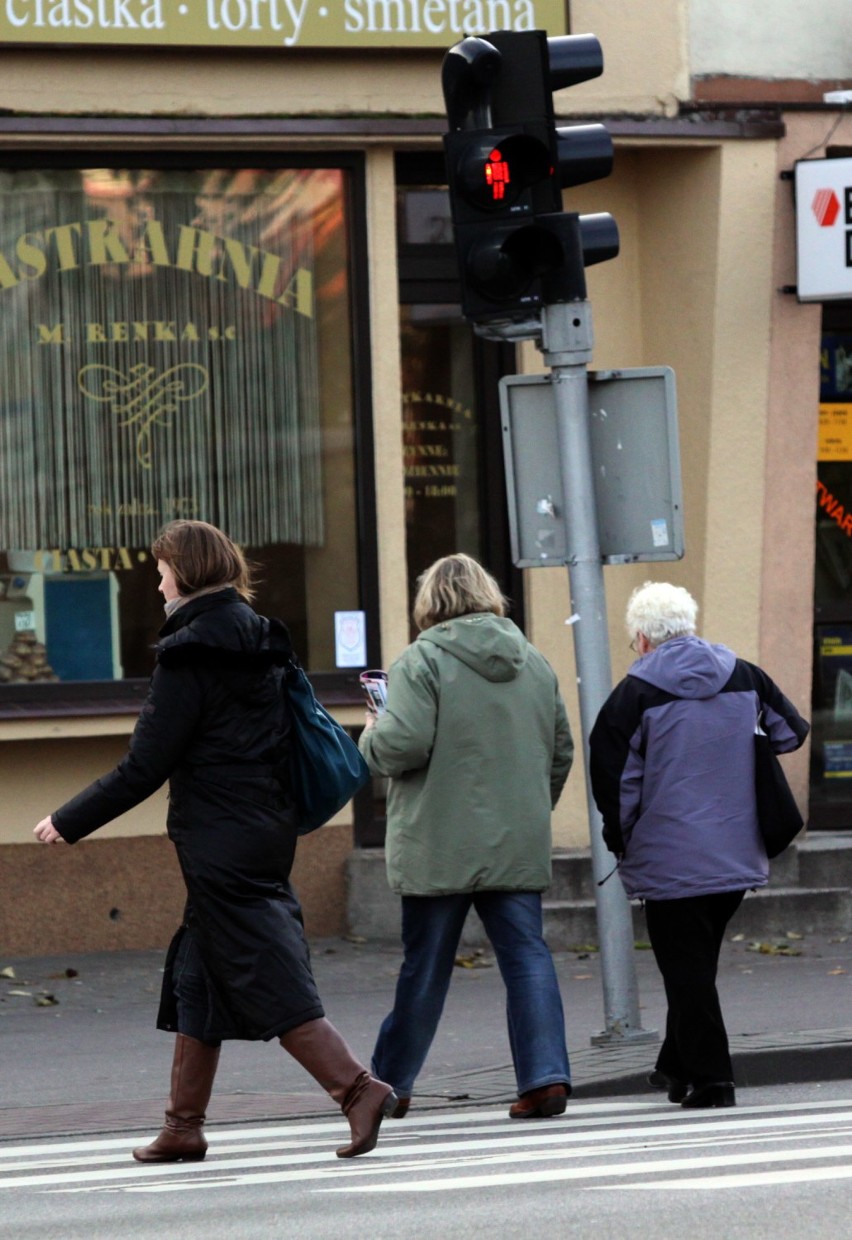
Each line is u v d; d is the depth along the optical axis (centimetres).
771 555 3612
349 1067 1912
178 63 3334
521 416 2572
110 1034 2820
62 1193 1769
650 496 2534
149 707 1889
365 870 3475
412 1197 1644
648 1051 2488
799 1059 2462
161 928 3391
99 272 3403
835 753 3828
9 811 3312
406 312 3631
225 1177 1825
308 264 3491
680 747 2198
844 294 3547
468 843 2175
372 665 3503
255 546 3472
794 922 3516
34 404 3369
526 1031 2180
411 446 3638
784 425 3609
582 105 3516
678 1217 1487
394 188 3525
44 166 3359
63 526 3381
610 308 3691
